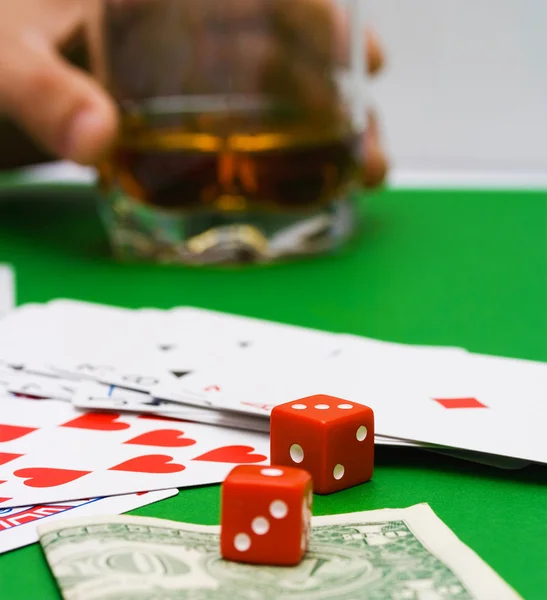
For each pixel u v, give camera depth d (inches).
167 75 45.3
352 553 17.8
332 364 29.3
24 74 43.4
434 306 38.8
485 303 39.2
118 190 45.6
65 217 57.7
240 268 45.8
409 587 16.5
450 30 88.4
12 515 19.8
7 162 63.3
